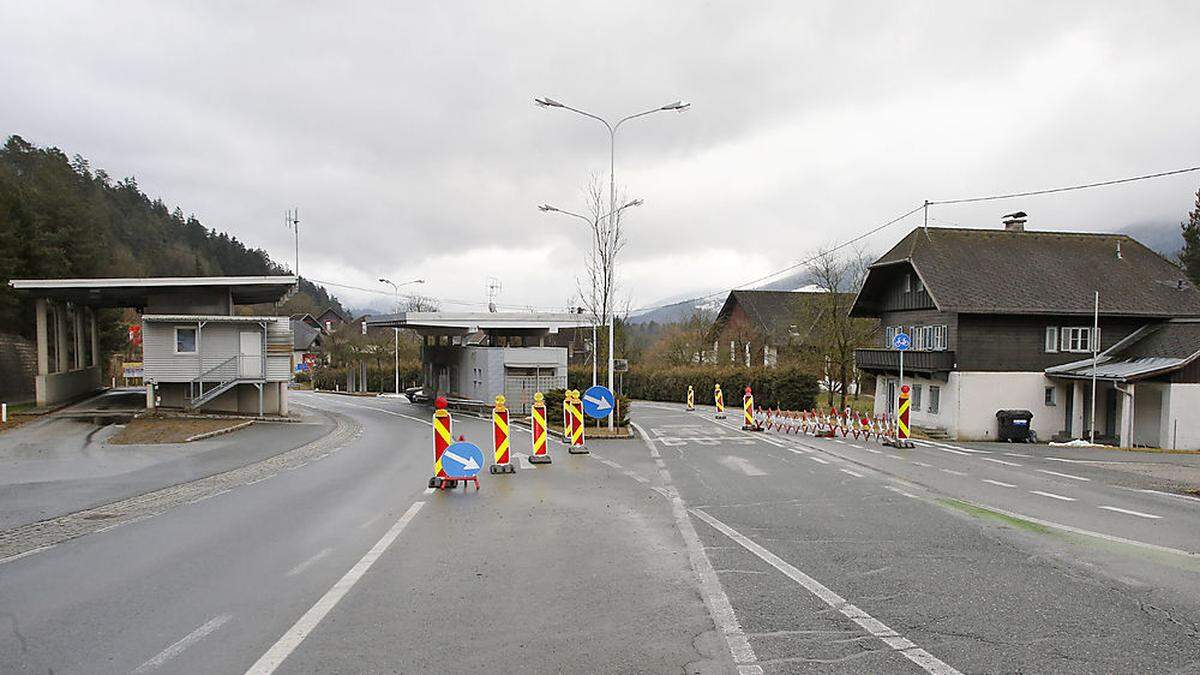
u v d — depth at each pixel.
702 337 59.62
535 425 16.39
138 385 60.94
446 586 6.63
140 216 91.06
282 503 11.35
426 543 8.36
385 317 42.97
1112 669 4.74
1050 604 6.09
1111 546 8.25
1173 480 14.63
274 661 4.90
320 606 6.07
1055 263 34.47
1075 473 15.94
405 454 19.59
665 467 15.80
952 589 6.54
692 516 10.05
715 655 4.99
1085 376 29.58
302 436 25.38
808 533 8.95
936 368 31.81
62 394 38.91
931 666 4.79
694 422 30.45
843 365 39.59
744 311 63.44
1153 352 29.97
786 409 41.69
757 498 11.66
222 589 6.59
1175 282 34.03
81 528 9.47
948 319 32.12
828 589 6.55
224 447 21.42
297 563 7.52
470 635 5.38
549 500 11.35
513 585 6.66
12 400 39.97
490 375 36.22
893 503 11.23
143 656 5.00
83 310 46.34
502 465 14.56
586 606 6.05
